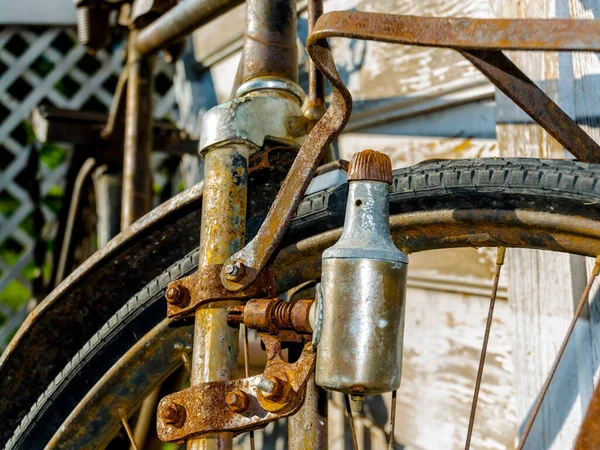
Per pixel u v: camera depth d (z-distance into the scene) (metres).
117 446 0.79
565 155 0.58
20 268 1.68
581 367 0.56
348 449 0.79
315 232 0.50
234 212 0.46
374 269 0.38
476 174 0.42
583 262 0.58
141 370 0.56
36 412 0.60
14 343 0.61
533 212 0.41
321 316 0.39
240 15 1.04
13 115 1.69
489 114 0.69
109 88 1.87
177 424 0.44
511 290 0.62
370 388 0.37
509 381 0.65
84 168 1.12
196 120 1.20
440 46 0.38
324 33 0.39
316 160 0.44
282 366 0.42
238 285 0.44
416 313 0.75
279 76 0.52
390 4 0.79
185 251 0.60
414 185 0.44
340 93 0.42
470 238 0.45
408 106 0.76
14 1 1.66
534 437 0.59
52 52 1.71
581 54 0.57
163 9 0.90
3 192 1.90
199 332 0.45
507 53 0.63
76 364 0.58
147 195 0.93
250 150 0.48
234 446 0.96
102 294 0.61
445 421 0.70
